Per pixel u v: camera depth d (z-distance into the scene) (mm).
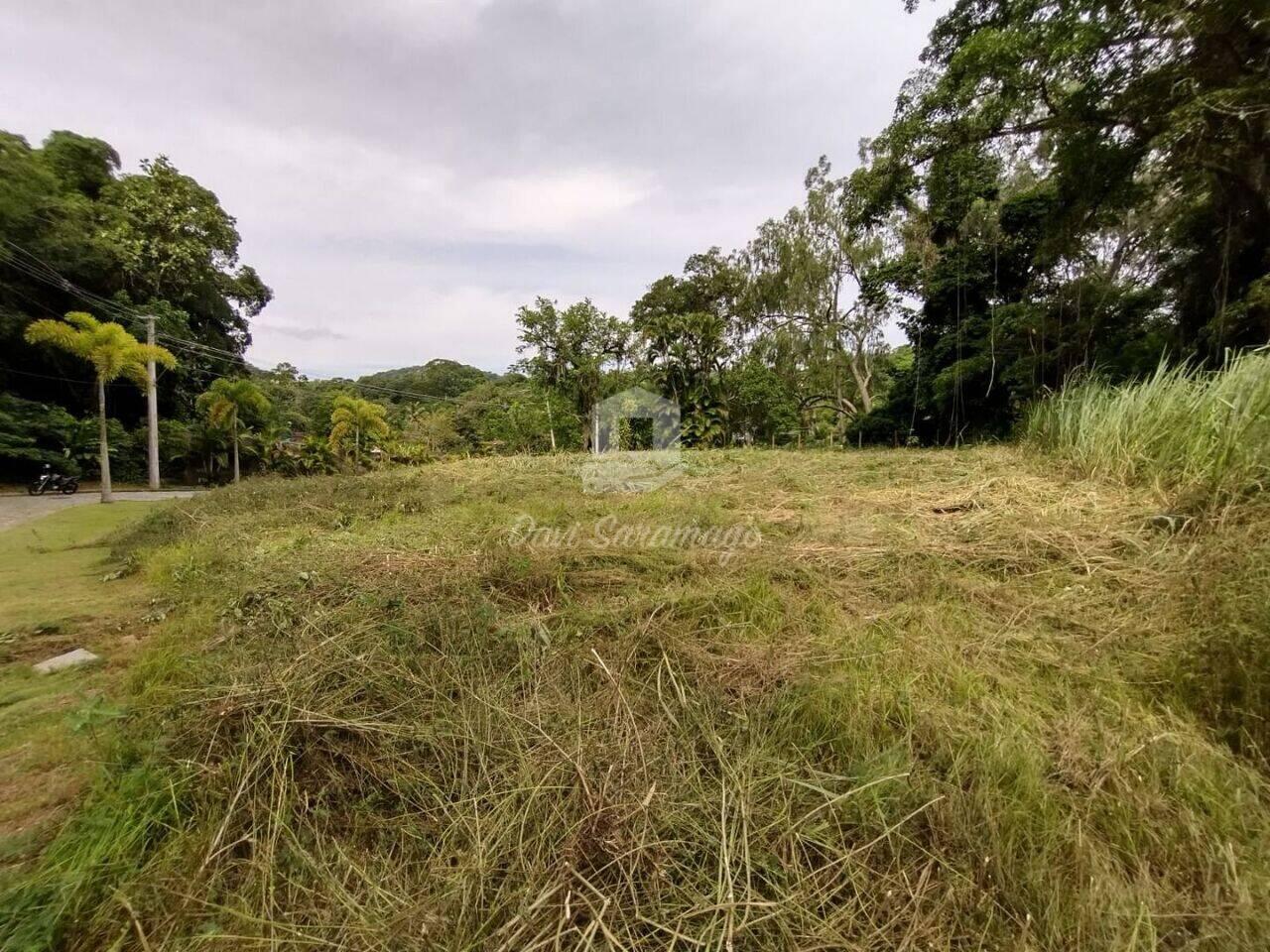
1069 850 1108
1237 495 2508
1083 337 7578
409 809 1309
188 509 5238
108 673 2123
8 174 12117
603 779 1297
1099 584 2322
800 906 994
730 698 1665
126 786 1305
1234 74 4809
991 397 9539
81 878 1063
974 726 1479
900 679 1707
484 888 1046
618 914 985
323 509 4859
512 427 11977
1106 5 4957
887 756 1348
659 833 1156
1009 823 1143
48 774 1473
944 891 1038
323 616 2139
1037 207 8648
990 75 5805
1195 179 5730
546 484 5574
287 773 1369
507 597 2418
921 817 1193
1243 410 2781
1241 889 999
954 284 9891
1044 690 1682
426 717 1601
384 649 1884
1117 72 5379
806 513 3709
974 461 5105
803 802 1247
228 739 1465
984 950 938
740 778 1300
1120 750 1354
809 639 2010
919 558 2709
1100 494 3279
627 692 1721
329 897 1058
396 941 942
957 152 6777
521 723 1552
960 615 2156
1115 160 5957
